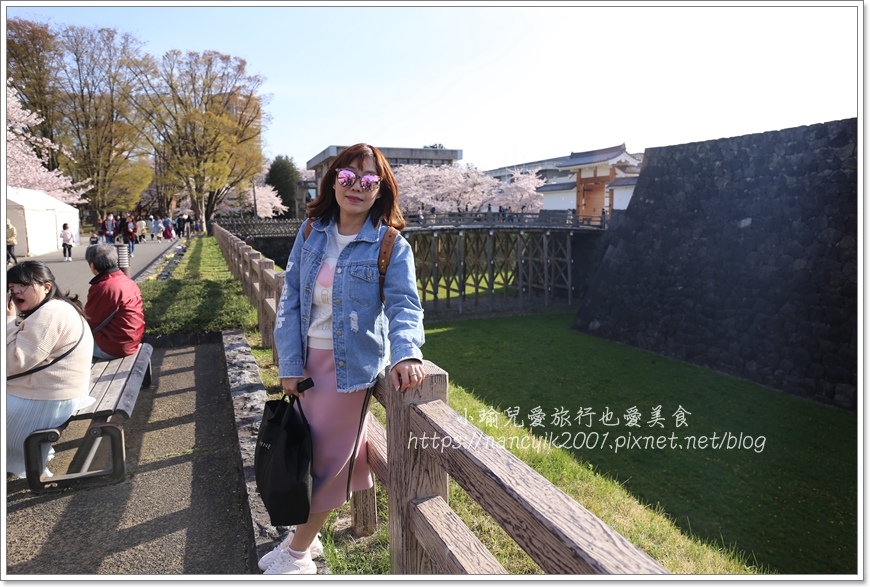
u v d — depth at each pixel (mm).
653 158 16922
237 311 6625
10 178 19531
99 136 29219
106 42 27969
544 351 15055
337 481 1858
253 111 34625
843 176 11633
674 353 14781
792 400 11195
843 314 11125
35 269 2797
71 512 2654
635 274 16734
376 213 1826
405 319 1696
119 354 3871
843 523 5898
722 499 6379
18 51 25359
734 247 13898
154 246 23109
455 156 41938
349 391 1765
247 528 2445
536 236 24406
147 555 2332
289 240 26797
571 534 1015
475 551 1443
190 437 3512
